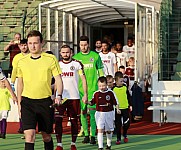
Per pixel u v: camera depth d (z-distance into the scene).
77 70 24.39
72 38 42.53
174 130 31.30
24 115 18.94
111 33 53.97
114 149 24.88
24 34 47.09
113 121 24.41
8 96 28.52
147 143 26.69
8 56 47.00
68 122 32.59
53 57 19.38
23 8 49.72
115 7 38.97
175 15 43.25
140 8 37.16
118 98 26.42
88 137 26.58
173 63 40.31
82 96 26.25
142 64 38.75
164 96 33.88
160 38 37.53
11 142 27.16
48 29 39.19
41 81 18.98
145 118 35.41
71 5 39.38
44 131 19.45
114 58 34.22
